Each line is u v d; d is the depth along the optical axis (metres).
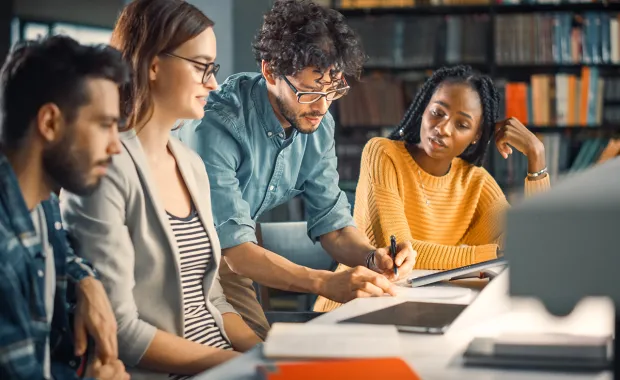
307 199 2.54
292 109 2.21
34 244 1.37
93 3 5.40
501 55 5.07
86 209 1.67
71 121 1.40
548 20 5.02
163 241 1.76
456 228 2.81
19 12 5.11
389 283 1.86
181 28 1.81
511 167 4.92
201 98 1.87
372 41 5.12
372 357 1.21
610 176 0.89
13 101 1.40
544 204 0.73
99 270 1.66
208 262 1.91
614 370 0.83
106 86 1.43
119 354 1.68
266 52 2.22
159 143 1.86
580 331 1.42
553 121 5.03
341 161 5.17
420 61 5.11
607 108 5.00
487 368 1.18
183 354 1.69
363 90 5.17
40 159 1.42
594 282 0.70
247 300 2.37
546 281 0.71
